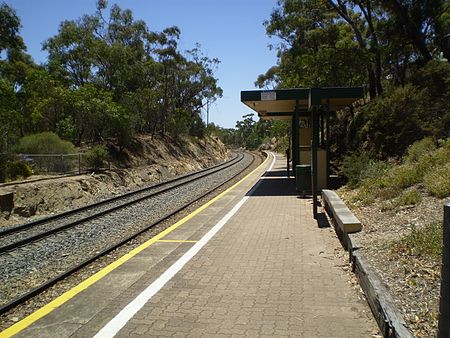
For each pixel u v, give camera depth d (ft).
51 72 114.93
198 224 34.12
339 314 15.43
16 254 30.09
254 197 50.24
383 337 13.39
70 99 99.81
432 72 57.16
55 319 15.70
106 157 92.32
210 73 184.14
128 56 120.57
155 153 130.21
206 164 163.32
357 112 76.38
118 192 74.38
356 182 47.65
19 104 107.34
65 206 59.26
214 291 18.12
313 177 34.71
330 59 82.02
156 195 61.87
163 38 147.74
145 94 125.70
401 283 16.25
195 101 188.96
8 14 90.94
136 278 20.30
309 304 16.44
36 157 77.66
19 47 106.11
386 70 89.15
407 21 70.54
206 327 14.62
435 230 19.94
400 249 19.75
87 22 122.83
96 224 40.42
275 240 27.35
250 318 15.28
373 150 55.98
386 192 34.76
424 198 29.68
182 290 18.34
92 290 18.72
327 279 19.36
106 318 15.62
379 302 14.20
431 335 12.28
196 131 200.34
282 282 19.07
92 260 26.05
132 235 32.55
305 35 94.12
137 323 15.10
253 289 18.25
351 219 25.40
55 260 28.35
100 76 120.37
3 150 80.53
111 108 101.81
